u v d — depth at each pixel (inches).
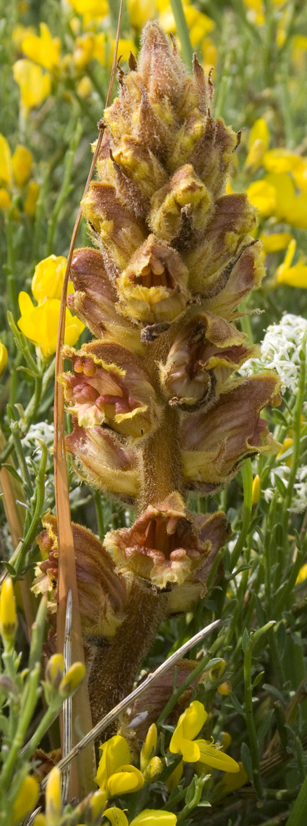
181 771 16.9
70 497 19.6
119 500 16.6
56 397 16.2
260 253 16.4
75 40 28.8
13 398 20.4
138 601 16.6
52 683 14.1
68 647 15.7
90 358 15.8
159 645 19.0
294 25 32.3
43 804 15.8
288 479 19.1
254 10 37.9
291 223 23.6
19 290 23.7
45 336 18.4
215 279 15.8
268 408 22.8
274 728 18.8
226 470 16.4
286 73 32.8
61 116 33.5
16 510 18.5
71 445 16.4
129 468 16.5
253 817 18.5
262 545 19.1
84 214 15.8
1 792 14.1
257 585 18.3
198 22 31.1
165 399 16.2
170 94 15.6
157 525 15.9
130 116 15.8
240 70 33.8
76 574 16.3
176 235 15.5
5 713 18.0
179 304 15.6
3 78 29.4
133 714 16.4
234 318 16.4
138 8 25.6
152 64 15.7
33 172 28.8
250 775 17.2
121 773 15.6
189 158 15.6
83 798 15.6
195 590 16.7
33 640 14.3
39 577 16.6
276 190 23.2
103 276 16.2
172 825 15.4
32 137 32.5
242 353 15.9
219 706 18.3
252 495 18.1
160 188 15.6
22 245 25.7
